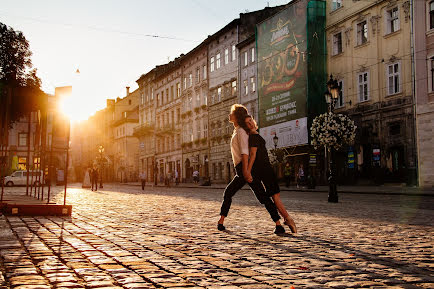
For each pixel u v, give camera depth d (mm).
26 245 5273
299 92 35969
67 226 7395
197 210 11391
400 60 28969
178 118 62312
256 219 8875
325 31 35906
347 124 24859
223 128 49656
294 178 37344
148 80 74062
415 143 27609
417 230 7168
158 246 5320
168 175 43750
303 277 3803
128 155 80562
